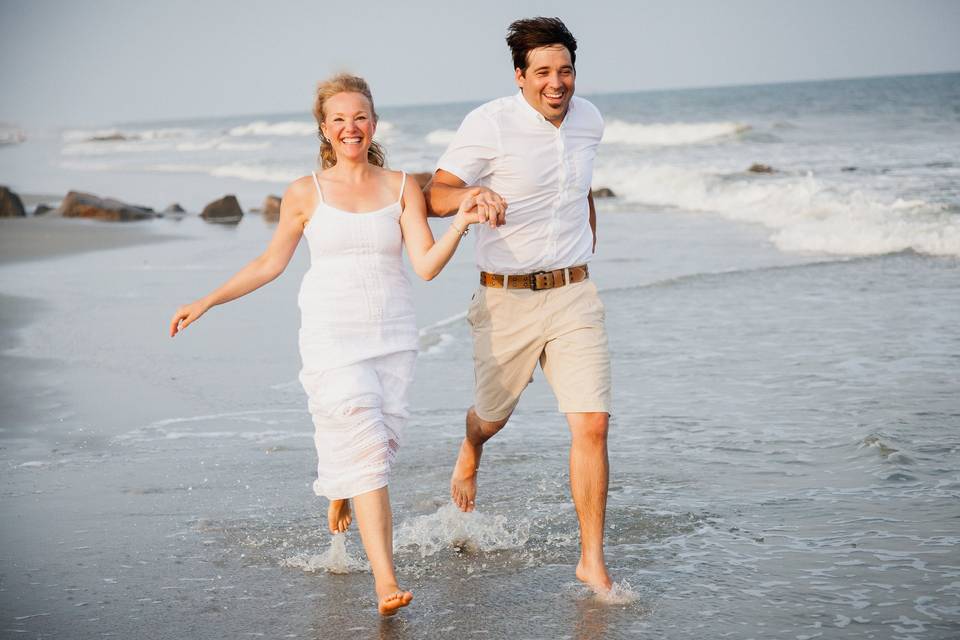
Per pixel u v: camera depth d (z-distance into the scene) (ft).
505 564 12.48
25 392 22.13
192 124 531.91
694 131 116.98
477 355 12.96
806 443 16.78
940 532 12.74
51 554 13.14
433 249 11.35
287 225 11.87
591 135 12.62
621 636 10.34
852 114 146.00
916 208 45.29
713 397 19.95
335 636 10.61
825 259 36.73
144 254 47.67
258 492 15.47
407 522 13.96
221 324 29.09
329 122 11.63
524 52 11.95
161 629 10.87
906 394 19.38
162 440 18.43
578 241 12.57
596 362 12.07
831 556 12.16
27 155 227.81
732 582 11.55
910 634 10.11
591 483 11.69
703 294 31.01
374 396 11.40
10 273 42.39
